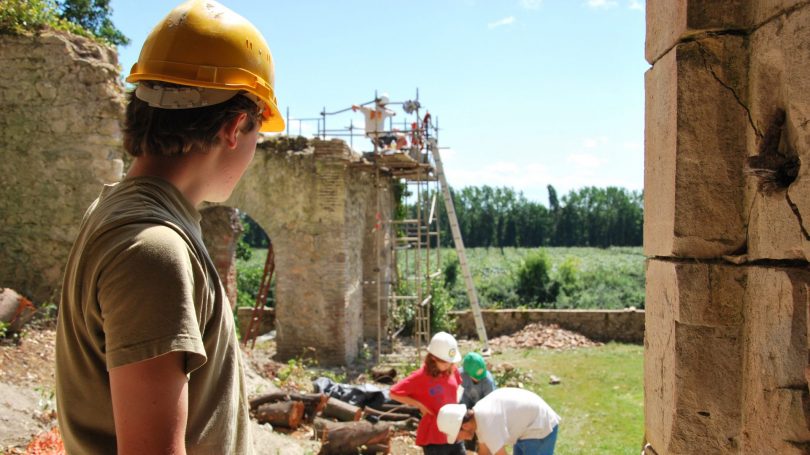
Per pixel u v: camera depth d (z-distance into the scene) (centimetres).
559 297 2336
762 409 175
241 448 140
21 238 808
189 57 129
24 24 812
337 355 1246
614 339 1681
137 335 104
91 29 1780
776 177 168
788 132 167
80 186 802
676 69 192
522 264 2455
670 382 199
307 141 1286
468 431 485
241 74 133
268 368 941
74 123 802
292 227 1263
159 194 124
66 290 122
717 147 189
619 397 1113
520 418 478
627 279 2619
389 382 1119
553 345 1585
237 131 137
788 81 163
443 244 5378
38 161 808
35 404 515
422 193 1839
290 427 695
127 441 104
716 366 190
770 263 174
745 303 186
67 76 802
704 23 187
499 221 5628
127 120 133
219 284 128
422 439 520
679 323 193
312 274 1256
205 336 124
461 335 1755
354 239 1362
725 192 188
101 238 113
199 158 132
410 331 1712
